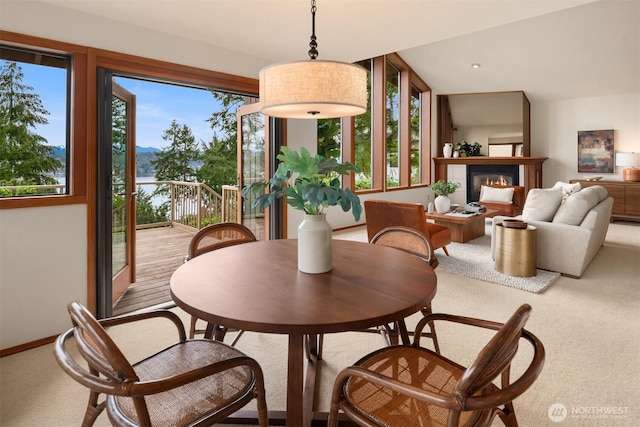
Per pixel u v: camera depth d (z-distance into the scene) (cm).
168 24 277
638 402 175
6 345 228
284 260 176
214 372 105
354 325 109
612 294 316
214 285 140
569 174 773
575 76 674
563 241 363
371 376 103
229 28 286
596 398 178
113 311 297
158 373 129
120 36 269
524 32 566
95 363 96
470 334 247
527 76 705
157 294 338
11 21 222
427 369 131
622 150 714
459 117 845
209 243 217
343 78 152
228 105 786
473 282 351
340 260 175
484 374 90
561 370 202
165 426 106
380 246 204
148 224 685
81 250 257
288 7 250
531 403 175
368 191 659
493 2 245
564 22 529
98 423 164
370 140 693
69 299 253
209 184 779
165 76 296
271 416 164
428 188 840
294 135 400
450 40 616
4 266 226
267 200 146
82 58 252
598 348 225
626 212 662
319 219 155
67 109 254
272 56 357
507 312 282
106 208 269
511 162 780
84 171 256
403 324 173
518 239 359
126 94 330
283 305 121
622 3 477
